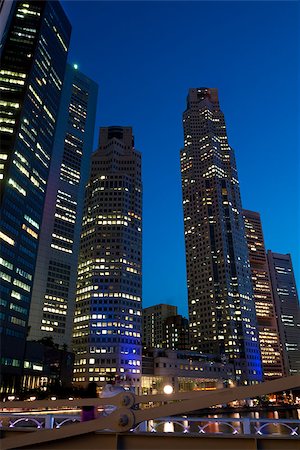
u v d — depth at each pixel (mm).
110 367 199125
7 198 145750
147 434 7965
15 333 140625
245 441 8086
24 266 152000
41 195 171500
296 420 13086
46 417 14117
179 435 8078
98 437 7809
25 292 150750
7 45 174625
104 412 10023
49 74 189000
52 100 190125
